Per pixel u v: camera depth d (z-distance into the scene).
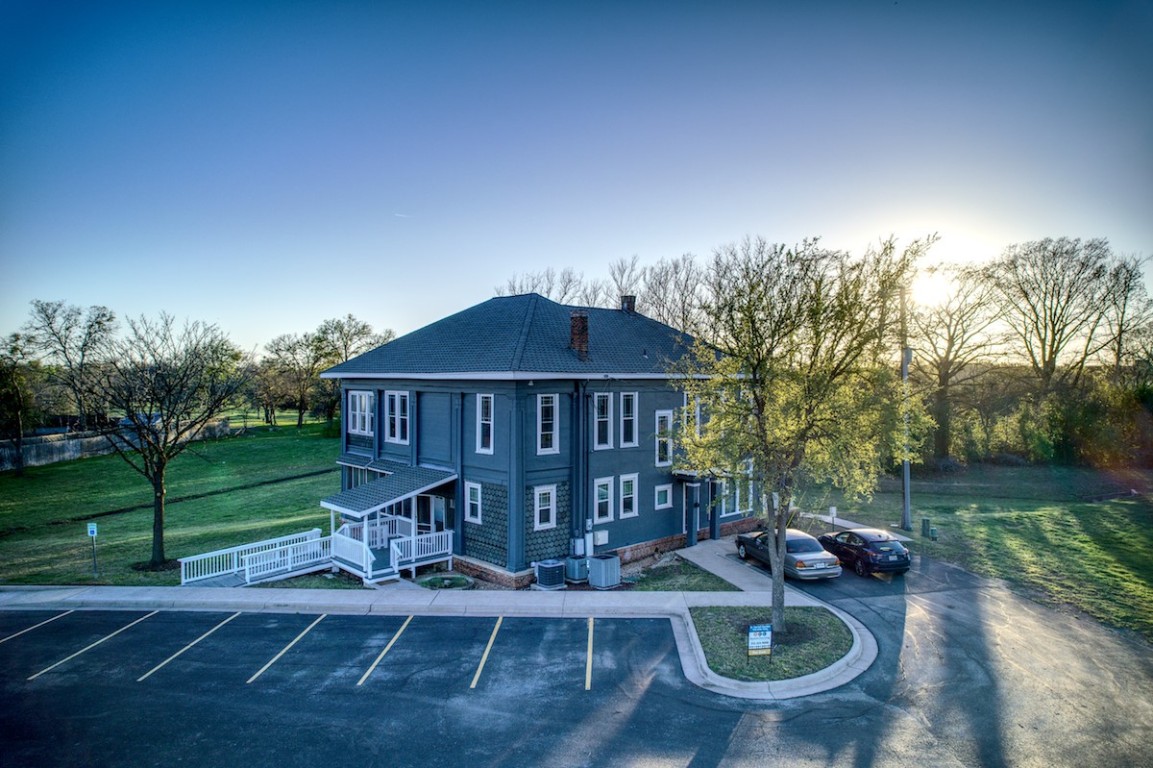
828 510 32.94
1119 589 20.25
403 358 28.22
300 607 19.58
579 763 11.43
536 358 23.53
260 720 13.08
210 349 35.88
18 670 15.49
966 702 13.30
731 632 16.88
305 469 53.38
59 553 28.28
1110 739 11.87
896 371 17.06
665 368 26.91
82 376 34.97
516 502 22.83
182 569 22.16
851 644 16.00
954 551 24.95
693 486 27.64
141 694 14.23
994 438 48.47
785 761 11.34
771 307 15.91
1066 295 47.31
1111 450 44.47
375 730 12.64
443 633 17.50
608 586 21.94
